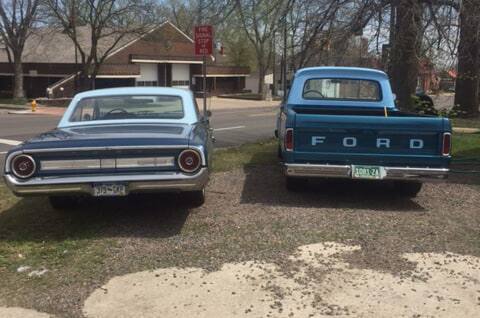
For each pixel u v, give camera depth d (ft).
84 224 21.33
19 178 19.11
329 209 23.21
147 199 24.71
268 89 182.80
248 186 27.63
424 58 38.65
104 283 15.81
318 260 17.40
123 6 128.16
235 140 51.96
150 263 17.21
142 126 22.15
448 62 39.34
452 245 18.93
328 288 15.42
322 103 30.17
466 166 33.94
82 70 131.23
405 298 14.87
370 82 30.12
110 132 20.88
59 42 157.58
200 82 192.44
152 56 167.02
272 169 32.50
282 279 15.98
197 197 22.89
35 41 159.74
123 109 23.91
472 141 44.11
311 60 42.22
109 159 19.34
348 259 17.51
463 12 35.35
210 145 23.34
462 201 25.14
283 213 22.43
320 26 40.34
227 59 222.69
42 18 137.28
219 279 15.99
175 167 19.52
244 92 209.87
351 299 14.79
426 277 16.20
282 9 43.42
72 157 19.24
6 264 17.38
